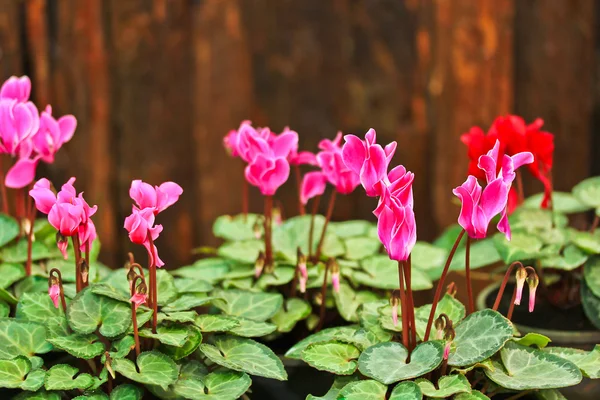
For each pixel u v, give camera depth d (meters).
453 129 2.46
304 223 1.65
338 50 2.50
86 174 2.44
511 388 1.36
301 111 2.52
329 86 2.51
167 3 2.43
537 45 2.45
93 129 2.43
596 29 2.46
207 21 2.47
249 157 1.50
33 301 1.46
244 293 1.52
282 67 2.50
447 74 2.45
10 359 1.38
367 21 2.48
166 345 1.40
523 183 2.49
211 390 1.38
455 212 2.49
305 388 1.46
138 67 2.43
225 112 2.50
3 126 1.49
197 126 2.50
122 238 2.49
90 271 1.54
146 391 1.41
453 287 1.47
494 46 2.42
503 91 2.44
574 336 1.52
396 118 2.50
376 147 1.34
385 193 1.33
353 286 1.60
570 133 2.49
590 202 1.67
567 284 1.61
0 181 1.60
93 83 2.41
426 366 1.35
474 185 1.33
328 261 1.50
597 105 2.49
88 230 1.40
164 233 2.52
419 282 1.57
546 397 1.40
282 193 2.53
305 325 1.55
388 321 1.43
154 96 2.46
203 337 1.45
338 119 2.52
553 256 1.58
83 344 1.38
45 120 1.51
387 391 1.38
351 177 1.52
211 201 2.53
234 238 1.66
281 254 1.58
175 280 1.53
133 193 1.38
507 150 1.52
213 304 1.50
